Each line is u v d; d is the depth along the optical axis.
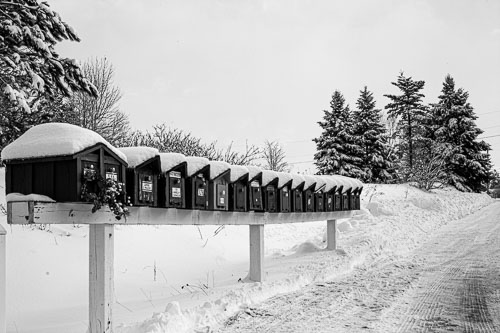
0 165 12.91
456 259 10.16
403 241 12.23
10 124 12.28
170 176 5.75
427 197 21.83
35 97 12.27
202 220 6.42
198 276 9.22
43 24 10.01
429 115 37.28
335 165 35.97
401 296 6.89
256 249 7.56
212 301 6.13
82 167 4.43
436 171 30.59
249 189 7.34
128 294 7.85
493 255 10.60
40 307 7.28
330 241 10.27
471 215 20.66
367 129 37.31
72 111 15.48
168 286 8.39
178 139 16.28
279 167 28.03
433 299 6.73
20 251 8.55
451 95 36.84
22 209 4.20
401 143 38.56
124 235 10.55
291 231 15.06
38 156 4.42
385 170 36.97
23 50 10.08
